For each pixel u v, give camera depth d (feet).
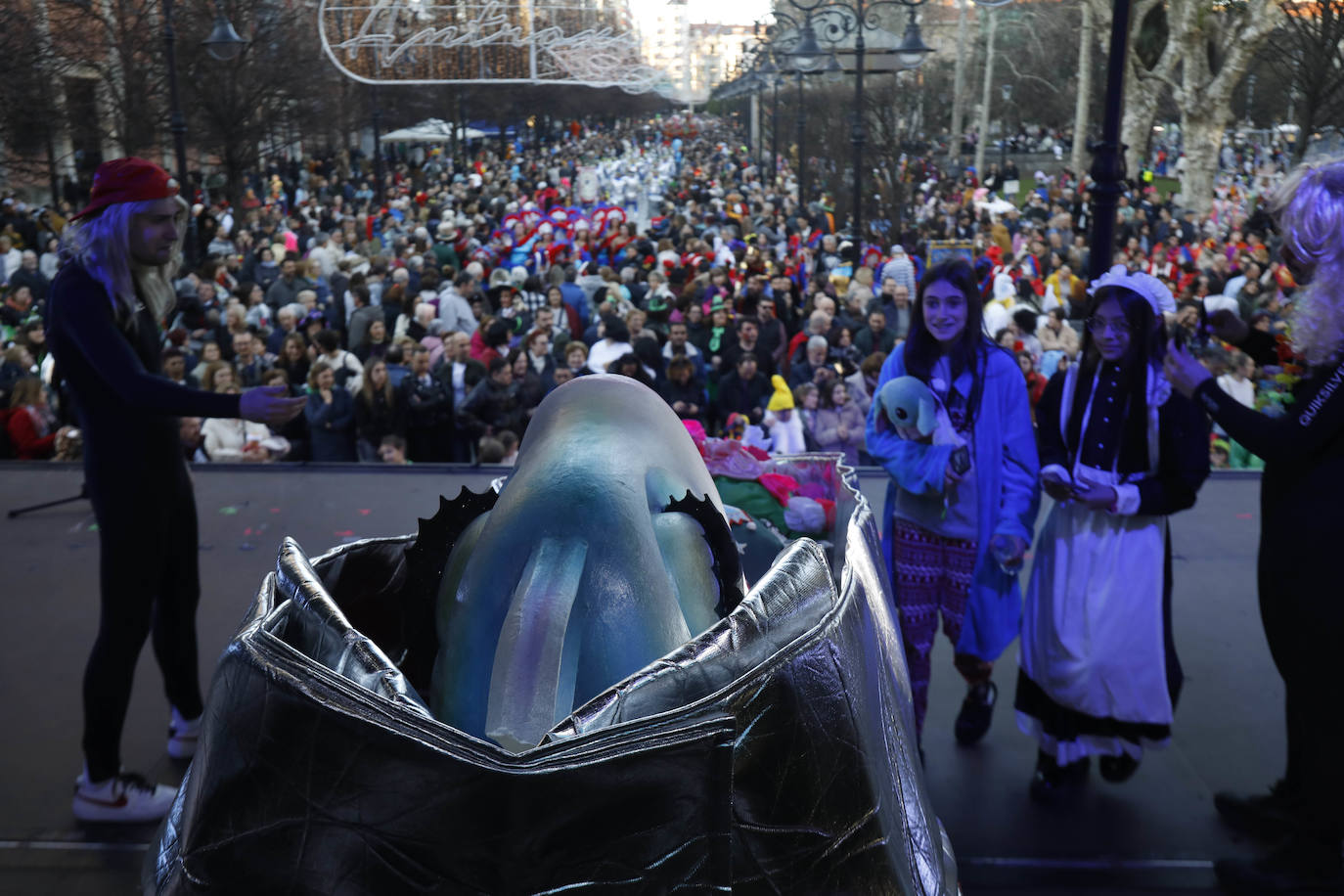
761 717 2.61
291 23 81.56
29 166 71.36
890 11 77.05
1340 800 7.94
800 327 35.17
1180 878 8.64
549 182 130.93
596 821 2.38
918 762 3.70
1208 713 11.65
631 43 61.72
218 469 20.88
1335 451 7.73
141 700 11.61
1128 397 9.13
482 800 2.34
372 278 39.37
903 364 9.84
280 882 2.44
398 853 2.38
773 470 6.09
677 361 24.53
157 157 75.92
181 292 33.96
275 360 27.48
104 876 8.47
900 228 72.84
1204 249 56.39
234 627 13.52
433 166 155.74
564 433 3.59
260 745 2.48
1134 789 10.13
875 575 3.92
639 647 3.12
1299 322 7.67
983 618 9.81
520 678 2.94
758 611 2.89
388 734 2.38
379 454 22.52
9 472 20.44
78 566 15.61
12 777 10.05
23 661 12.63
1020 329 30.01
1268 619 8.15
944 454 9.30
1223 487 19.93
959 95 136.05
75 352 8.23
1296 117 89.56
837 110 97.50
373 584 3.99
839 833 2.74
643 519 3.36
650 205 131.34
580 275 43.62
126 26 67.62
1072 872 8.70
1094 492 9.05
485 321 28.55
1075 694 9.34
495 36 57.82
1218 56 101.40
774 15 71.31
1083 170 110.93
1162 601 9.48
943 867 3.28
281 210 80.79
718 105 260.62
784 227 73.36
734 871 2.55
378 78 57.21
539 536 3.28
